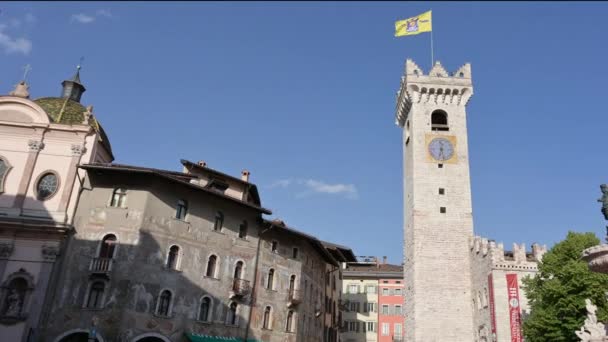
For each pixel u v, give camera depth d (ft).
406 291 208.13
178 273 155.84
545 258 141.08
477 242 183.21
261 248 184.55
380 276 323.57
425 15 230.89
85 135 163.43
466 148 212.84
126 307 142.31
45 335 139.33
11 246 146.82
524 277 153.07
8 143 161.48
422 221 200.85
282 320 186.80
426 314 187.52
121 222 151.33
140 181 155.94
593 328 77.82
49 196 155.22
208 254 165.68
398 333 310.86
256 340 173.78
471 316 186.60
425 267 194.08
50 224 148.05
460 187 206.39
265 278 183.52
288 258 196.34
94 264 145.79
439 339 184.14
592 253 71.92
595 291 126.00
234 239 175.52
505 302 159.94
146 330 144.56
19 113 164.86
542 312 132.67
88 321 140.56
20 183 156.35
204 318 160.25
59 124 163.12
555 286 131.13
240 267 175.83
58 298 142.92
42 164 159.33
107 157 177.47
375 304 319.27
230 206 176.86
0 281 143.54
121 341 139.13
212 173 190.08
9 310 141.38
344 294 324.19
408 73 224.53
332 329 257.14
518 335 155.63
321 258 234.38
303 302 201.77
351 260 268.62
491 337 161.58
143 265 148.46
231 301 168.86
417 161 210.38
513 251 167.84
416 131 215.10
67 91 188.75
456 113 219.00
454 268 193.98
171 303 151.94
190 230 162.61
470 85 221.05
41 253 146.61
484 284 172.55
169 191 160.25
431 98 221.25
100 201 154.30
